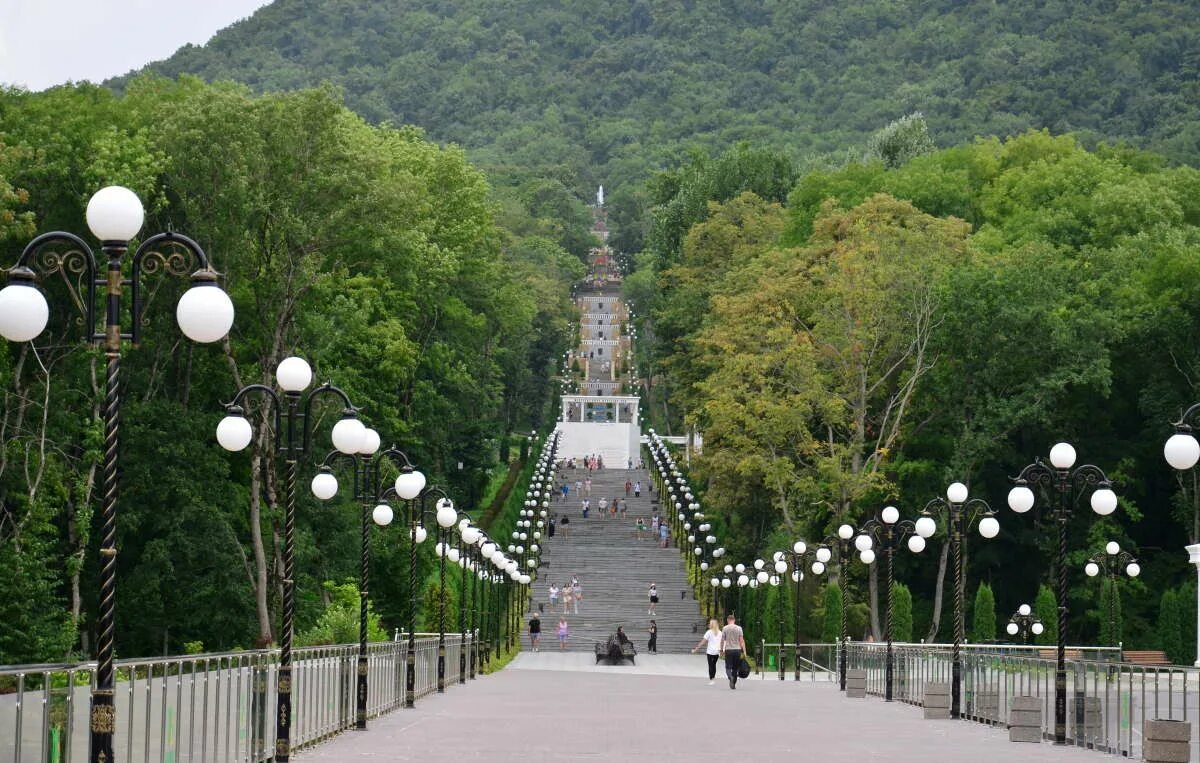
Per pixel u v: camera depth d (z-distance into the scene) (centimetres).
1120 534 7681
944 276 7788
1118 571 7481
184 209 5791
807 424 8244
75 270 1409
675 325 10862
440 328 9312
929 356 8025
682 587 9625
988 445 7538
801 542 6241
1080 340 7688
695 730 2769
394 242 6081
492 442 11825
